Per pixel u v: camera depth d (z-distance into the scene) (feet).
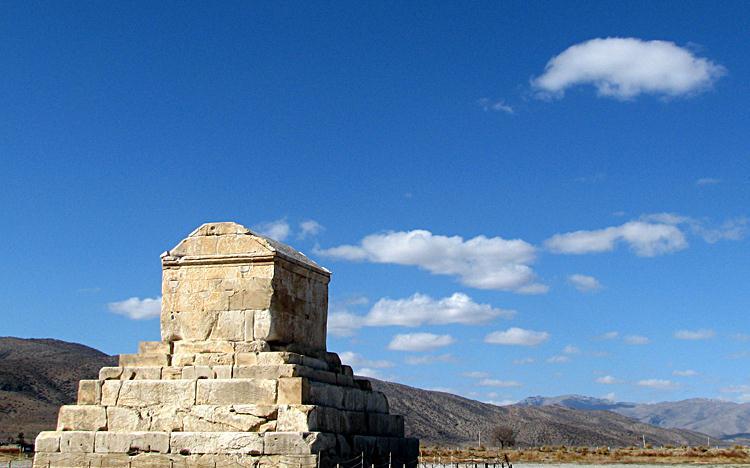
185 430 86.12
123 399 89.04
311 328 100.27
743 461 252.42
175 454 85.05
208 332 92.27
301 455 81.51
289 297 95.40
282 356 88.58
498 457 271.28
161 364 91.15
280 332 92.58
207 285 93.30
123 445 86.58
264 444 82.64
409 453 106.22
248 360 89.04
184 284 94.07
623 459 263.49
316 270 101.71
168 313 93.86
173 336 93.25
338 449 86.79
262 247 92.07
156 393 88.22
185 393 87.45
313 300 101.35
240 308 91.81
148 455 85.66
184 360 90.94
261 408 84.28
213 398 86.63
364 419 96.48
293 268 96.53
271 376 86.69
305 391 85.40
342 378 97.40
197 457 84.28
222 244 93.50
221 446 83.76
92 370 503.61
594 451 299.79
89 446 87.51
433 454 278.67
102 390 89.86
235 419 84.84
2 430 355.36
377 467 95.45
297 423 83.05
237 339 91.30
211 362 90.07
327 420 86.84
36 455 88.43
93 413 88.94
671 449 307.37
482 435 517.14
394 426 104.58
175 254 94.43
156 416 87.30
